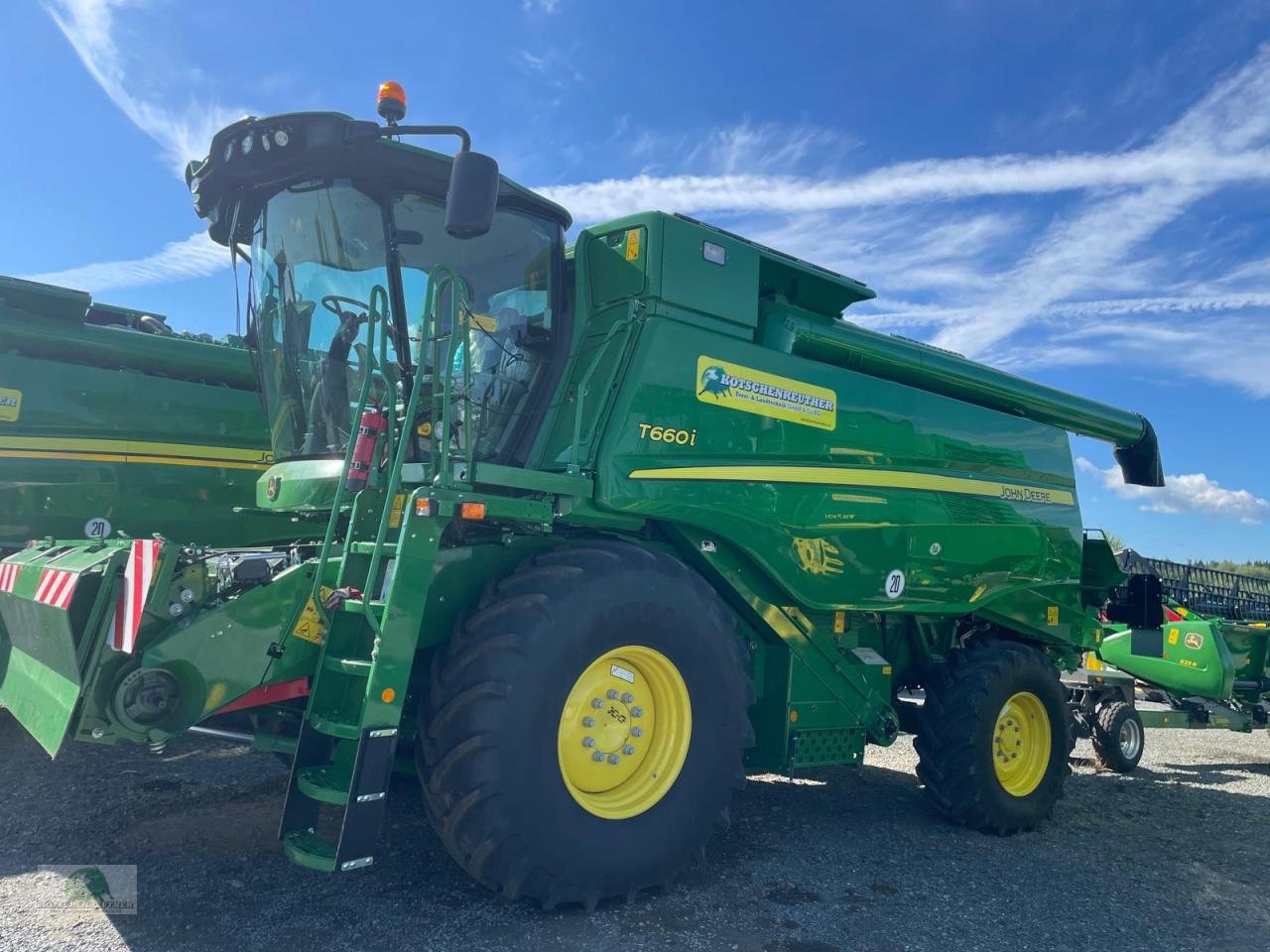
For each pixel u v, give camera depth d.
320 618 3.71
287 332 4.77
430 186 4.31
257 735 3.96
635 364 4.34
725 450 4.62
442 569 3.90
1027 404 6.67
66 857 4.22
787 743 4.95
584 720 3.93
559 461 4.34
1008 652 5.93
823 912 4.04
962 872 4.78
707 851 4.82
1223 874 5.02
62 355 7.83
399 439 4.18
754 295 4.89
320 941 3.41
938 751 5.62
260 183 4.55
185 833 4.59
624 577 3.95
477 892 3.95
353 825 3.25
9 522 7.48
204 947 3.32
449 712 3.55
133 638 3.30
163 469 8.22
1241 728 9.00
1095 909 4.33
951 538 5.80
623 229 4.61
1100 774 8.05
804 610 5.09
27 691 3.98
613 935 3.61
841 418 5.23
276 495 4.88
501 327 4.50
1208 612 10.68
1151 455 7.93
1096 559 7.18
